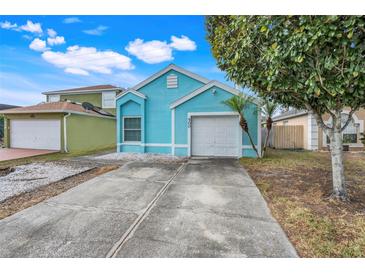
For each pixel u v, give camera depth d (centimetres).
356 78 296
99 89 1941
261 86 439
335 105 369
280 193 450
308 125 1327
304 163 798
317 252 243
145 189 489
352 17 264
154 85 1148
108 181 558
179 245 262
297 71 344
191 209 372
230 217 338
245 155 966
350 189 466
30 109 1399
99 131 1638
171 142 1097
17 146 1448
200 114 1016
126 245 263
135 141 1174
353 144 1248
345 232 279
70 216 346
